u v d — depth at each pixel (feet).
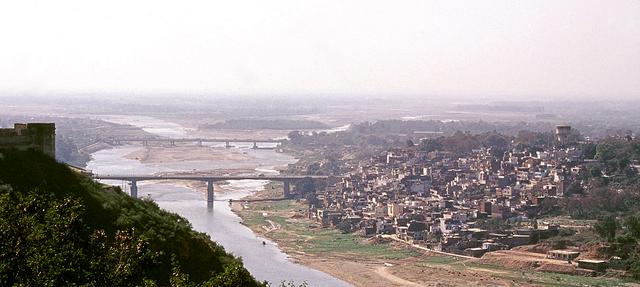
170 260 314.76
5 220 220.84
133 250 242.78
